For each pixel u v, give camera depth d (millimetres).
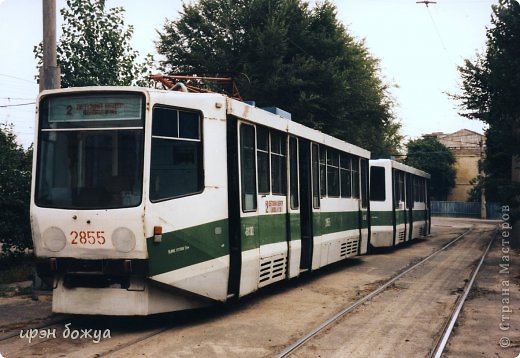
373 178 21438
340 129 26609
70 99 8430
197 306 8930
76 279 8305
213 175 9023
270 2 24500
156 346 7582
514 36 16391
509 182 17000
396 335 8414
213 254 8938
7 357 7078
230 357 7125
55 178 8352
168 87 10961
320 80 24391
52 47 11375
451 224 50156
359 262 18516
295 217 12234
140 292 8141
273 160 11266
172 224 8328
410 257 20250
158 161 8273
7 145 14867
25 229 14914
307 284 13500
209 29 25156
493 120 17094
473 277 14766
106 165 8203
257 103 24578
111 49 14734
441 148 69812
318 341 8016
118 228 7988
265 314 9852
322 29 25422
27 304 10352
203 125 8938
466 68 21125
